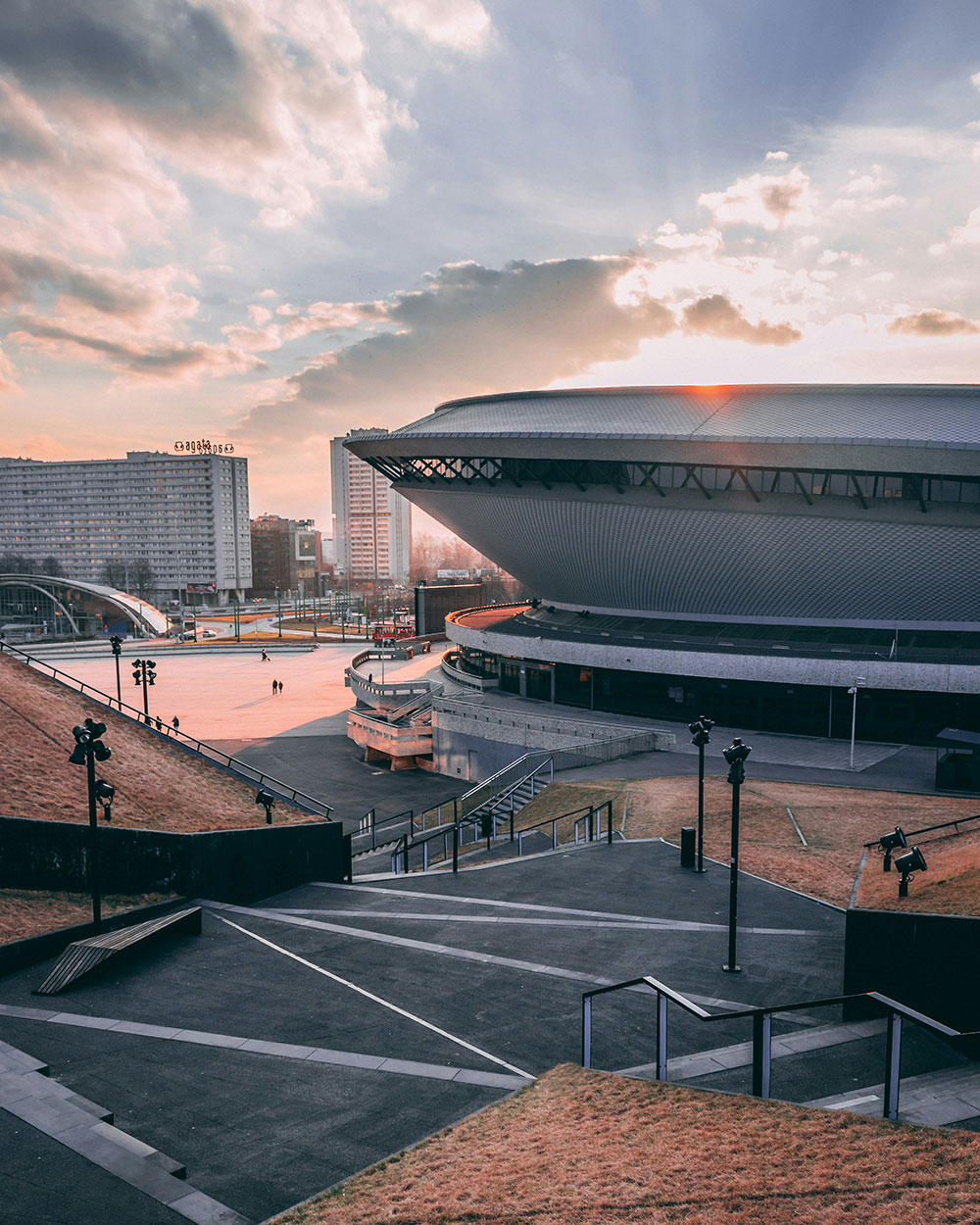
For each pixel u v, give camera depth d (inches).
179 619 6939.0
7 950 648.4
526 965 652.7
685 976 627.5
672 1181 315.9
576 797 1327.5
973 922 495.2
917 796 1223.5
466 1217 307.7
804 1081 440.5
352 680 2923.2
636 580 2188.7
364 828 1596.9
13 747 1058.7
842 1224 278.5
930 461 1598.2
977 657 1744.6
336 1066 494.3
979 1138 322.0
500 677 2437.3
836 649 1884.8
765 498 1815.9
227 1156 399.9
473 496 2209.6
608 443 1839.3
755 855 957.8
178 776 1167.0
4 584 6806.1
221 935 735.7
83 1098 439.8
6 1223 333.1
